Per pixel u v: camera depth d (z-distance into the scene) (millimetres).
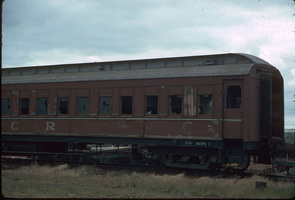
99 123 17625
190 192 11242
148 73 16719
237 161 15062
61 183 12625
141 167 16656
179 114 15891
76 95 18328
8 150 20719
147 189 11750
